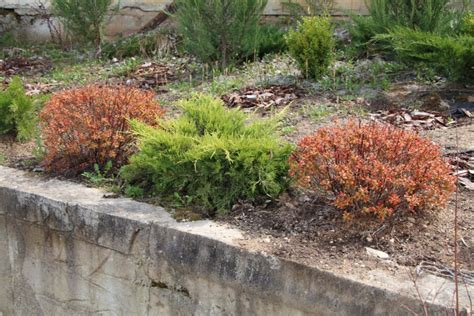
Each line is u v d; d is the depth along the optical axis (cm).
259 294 342
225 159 403
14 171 491
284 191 410
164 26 1045
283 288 333
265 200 407
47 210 429
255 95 672
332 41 717
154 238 381
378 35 691
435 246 348
